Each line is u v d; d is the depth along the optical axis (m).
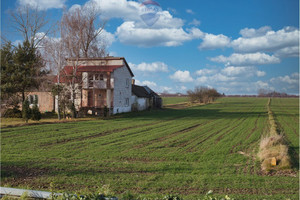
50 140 17.91
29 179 9.69
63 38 31.44
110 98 37.81
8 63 32.75
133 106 45.91
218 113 46.84
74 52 32.97
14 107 32.16
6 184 9.01
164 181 9.80
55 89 30.42
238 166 12.49
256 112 50.28
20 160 12.43
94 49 38.75
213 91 93.06
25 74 32.72
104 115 34.69
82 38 33.56
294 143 19.16
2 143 16.55
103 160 13.01
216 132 23.92
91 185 9.12
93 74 37.22
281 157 12.67
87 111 36.66
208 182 9.77
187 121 32.78
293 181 10.25
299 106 74.44
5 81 32.12
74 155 13.97
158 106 58.97
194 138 20.52
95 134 21.05
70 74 33.53
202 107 66.00
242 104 83.12
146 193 8.50
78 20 32.78
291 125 30.52
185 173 11.09
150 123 29.62
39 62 33.75
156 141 18.77
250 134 22.89
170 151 15.56
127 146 16.67
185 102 93.00
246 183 9.77
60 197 5.96
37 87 34.03
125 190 8.74
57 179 9.66
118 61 40.53
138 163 12.50
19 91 32.84
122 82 40.81
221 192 8.80
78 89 36.25
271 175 11.15
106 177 10.09
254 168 12.21
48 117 32.56
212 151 15.71
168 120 33.47
